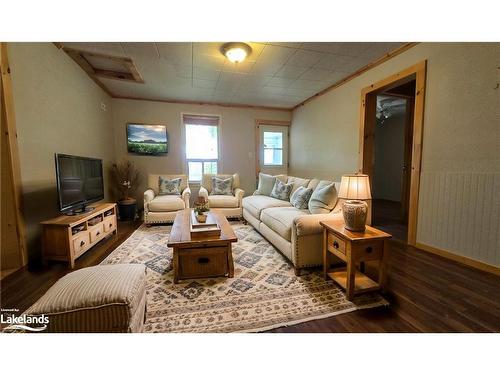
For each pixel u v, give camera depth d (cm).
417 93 260
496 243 198
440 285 181
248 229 343
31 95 227
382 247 166
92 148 363
